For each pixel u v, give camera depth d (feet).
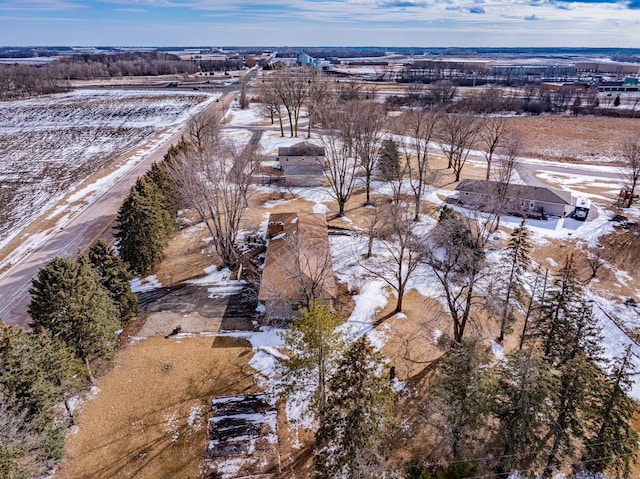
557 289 111.34
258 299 99.19
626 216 160.15
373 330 98.48
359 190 184.34
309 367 64.03
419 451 70.49
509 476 65.16
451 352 66.08
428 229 142.82
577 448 69.15
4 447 53.67
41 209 167.02
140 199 115.55
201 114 245.65
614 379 64.80
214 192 123.13
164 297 110.83
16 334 62.69
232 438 72.38
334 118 190.60
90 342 79.30
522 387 58.75
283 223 135.74
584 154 246.27
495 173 207.82
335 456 59.41
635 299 112.57
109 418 75.66
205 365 87.81
